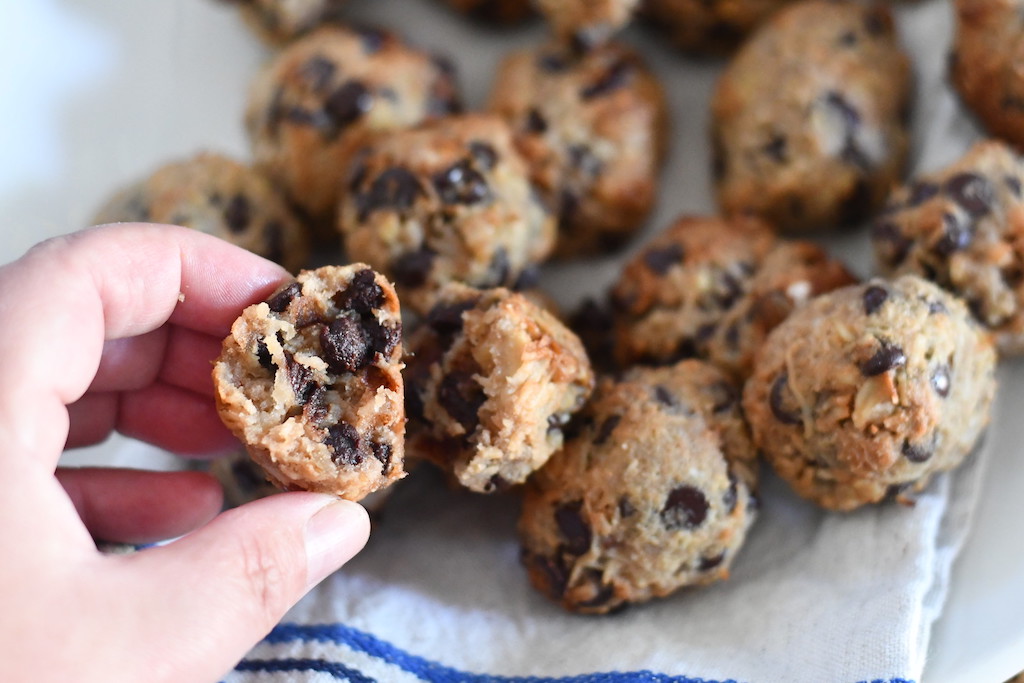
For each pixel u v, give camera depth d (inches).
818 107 12.1
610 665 10.7
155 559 9.0
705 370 11.4
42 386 9.1
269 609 9.2
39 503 8.9
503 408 10.3
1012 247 11.1
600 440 11.0
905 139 12.3
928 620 10.6
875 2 12.7
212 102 13.4
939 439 10.6
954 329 10.7
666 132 13.0
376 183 11.8
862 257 12.6
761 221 12.3
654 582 10.9
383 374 9.9
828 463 10.8
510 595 11.5
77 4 13.1
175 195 12.1
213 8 13.3
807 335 10.9
